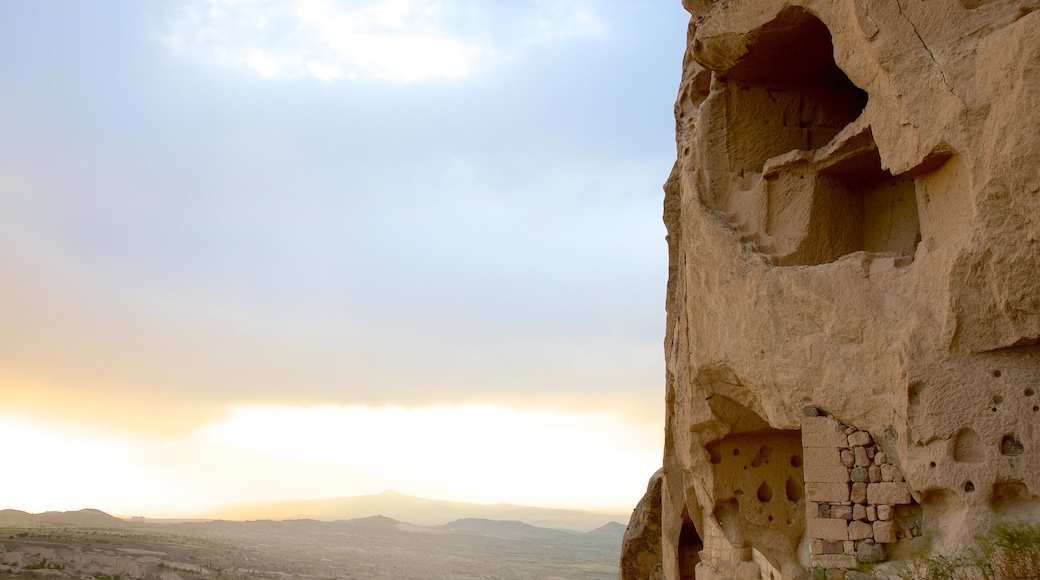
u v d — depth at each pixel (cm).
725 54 1262
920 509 930
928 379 914
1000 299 866
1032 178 816
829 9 1047
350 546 15588
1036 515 838
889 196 1205
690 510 1598
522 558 15362
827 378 1005
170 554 6750
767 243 1205
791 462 1291
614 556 16875
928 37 926
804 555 1243
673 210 1808
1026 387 868
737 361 1122
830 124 1323
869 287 993
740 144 1317
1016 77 823
